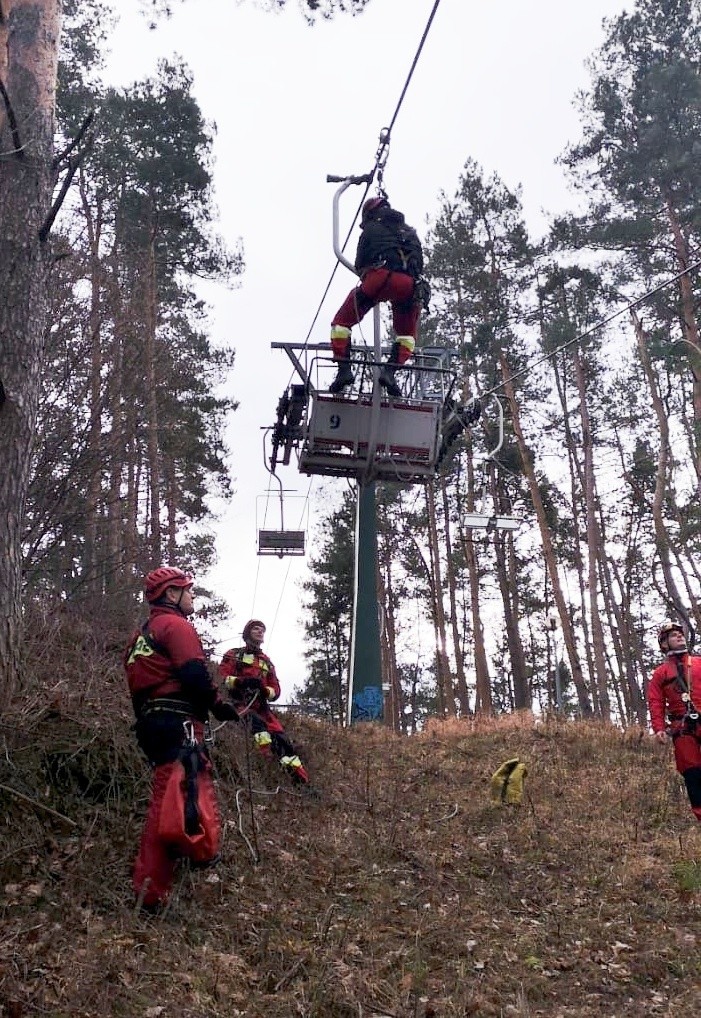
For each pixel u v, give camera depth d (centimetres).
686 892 642
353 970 484
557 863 708
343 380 1152
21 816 545
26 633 730
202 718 541
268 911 545
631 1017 470
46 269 723
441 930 552
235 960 479
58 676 686
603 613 3634
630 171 2678
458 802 855
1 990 417
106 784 604
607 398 3375
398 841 705
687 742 787
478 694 3041
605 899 636
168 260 2495
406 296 1114
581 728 1242
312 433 1187
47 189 716
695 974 522
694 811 777
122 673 738
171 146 2445
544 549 2945
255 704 802
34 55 724
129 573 1331
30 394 668
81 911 497
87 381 1333
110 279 1526
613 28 2853
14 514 639
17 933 462
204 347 2597
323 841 682
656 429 3316
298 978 473
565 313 2983
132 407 1416
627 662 3475
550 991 497
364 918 554
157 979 451
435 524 3369
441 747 1105
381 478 1255
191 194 2506
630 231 2623
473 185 3191
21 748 576
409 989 477
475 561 3155
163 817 508
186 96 2525
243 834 620
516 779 866
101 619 912
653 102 2641
